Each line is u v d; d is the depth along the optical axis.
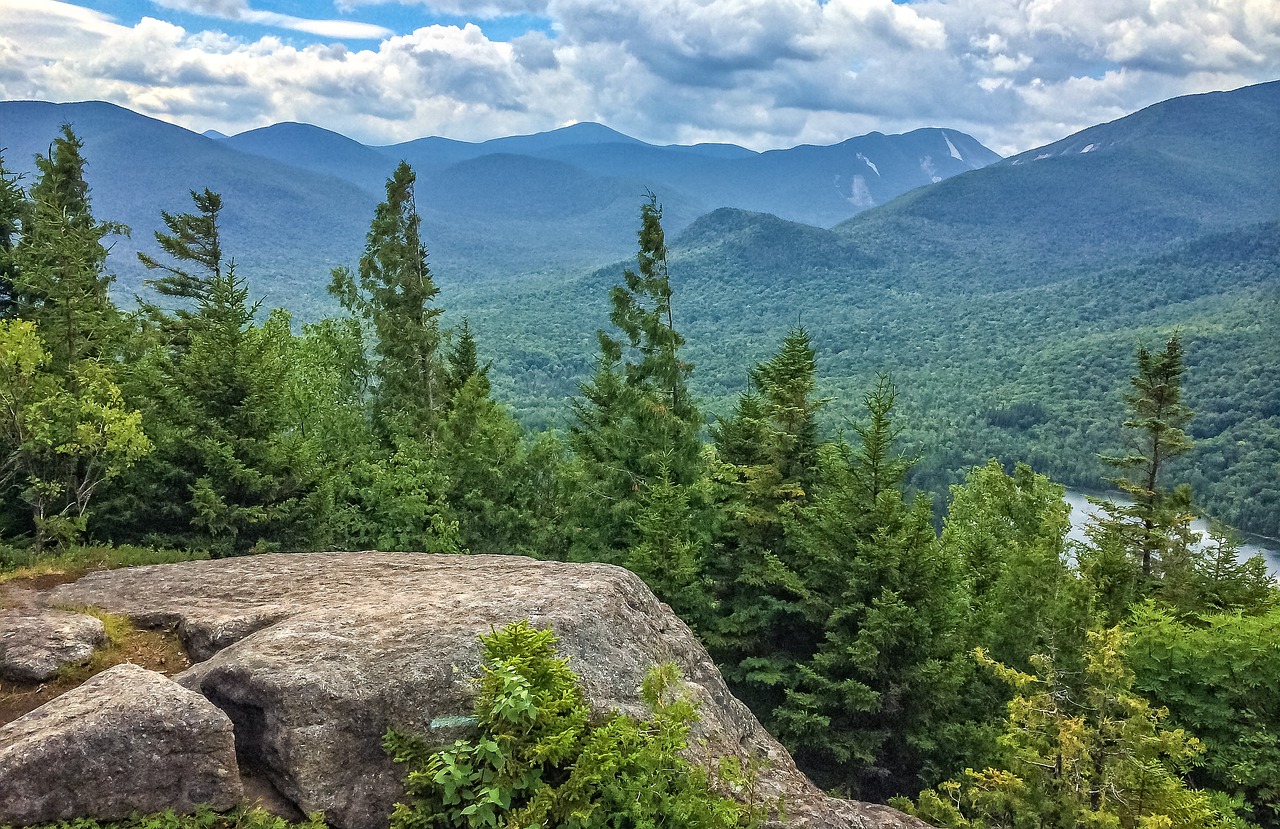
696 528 21.22
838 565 18.12
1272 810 14.11
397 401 35.31
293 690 7.98
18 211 28.12
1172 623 16.31
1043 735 11.34
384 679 8.38
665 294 24.14
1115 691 10.73
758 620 19.36
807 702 16.95
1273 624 15.27
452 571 12.88
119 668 8.38
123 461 17.55
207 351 19.53
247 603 11.17
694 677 11.45
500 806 6.83
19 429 16.66
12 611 10.51
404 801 7.65
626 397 24.27
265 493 19.31
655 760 7.35
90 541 18.30
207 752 7.39
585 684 9.14
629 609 11.45
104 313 26.19
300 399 28.16
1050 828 10.86
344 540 23.86
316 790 7.61
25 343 16.55
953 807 12.29
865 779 18.03
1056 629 14.57
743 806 7.96
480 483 27.08
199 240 30.27
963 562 23.89
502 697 7.12
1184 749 10.37
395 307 34.84
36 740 6.91
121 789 7.05
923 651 16.73
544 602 10.49
